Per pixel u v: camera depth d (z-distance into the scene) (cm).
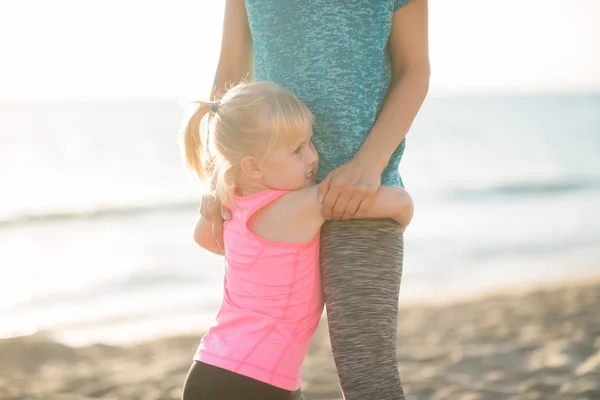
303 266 210
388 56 223
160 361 666
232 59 241
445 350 601
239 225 217
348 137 214
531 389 443
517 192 2639
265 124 207
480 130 6012
